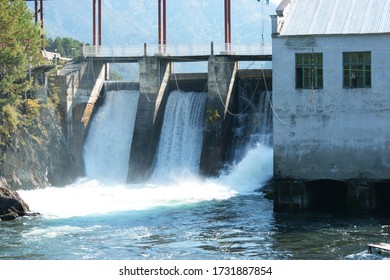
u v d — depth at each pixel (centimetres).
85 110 10512
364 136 6825
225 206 7625
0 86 9388
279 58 7031
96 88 10750
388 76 6750
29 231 6362
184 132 9981
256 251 5428
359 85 6862
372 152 6812
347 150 6875
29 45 10250
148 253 5419
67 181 9919
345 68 6881
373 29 6819
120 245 5741
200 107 10025
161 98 10188
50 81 10131
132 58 10362
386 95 6762
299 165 7006
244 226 6456
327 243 5650
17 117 9462
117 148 10431
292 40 6988
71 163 10144
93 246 5709
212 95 9625
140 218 7000
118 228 6488
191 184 9344
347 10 7212
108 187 9488
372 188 6831
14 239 6006
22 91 9775
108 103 10762
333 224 6444
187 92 10262
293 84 6994
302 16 7250
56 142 9888
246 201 7956
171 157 9912
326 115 6919
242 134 9694
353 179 6869
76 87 10362
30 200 8212
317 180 7156
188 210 7419
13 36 9731
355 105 6838
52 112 9944
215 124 9500
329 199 7650
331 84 6900
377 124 6794
